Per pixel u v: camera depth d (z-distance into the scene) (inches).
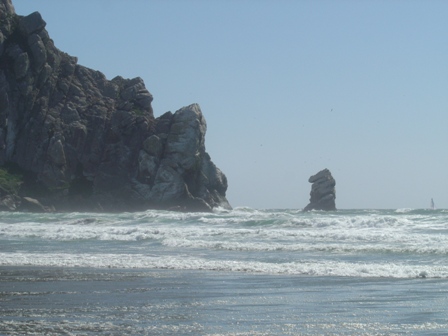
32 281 964.0
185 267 1115.9
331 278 993.5
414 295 841.5
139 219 2411.4
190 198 4138.8
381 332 641.0
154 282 956.6
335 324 674.8
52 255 1278.3
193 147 4195.4
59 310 741.9
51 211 4015.8
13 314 719.7
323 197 3986.2
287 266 1105.4
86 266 1136.2
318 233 1649.9
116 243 1604.3
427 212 2802.7
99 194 4148.6
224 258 1253.7
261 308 756.6
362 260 1213.1
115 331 639.8
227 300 808.3
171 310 743.1
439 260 1189.1
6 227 2049.7
